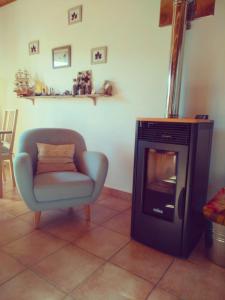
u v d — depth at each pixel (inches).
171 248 66.2
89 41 111.3
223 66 78.2
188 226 64.0
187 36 83.6
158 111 94.4
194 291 52.6
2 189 107.2
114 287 52.9
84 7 111.1
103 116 111.6
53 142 95.3
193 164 61.2
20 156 73.7
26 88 136.1
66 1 117.2
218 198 68.2
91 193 82.0
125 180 107.7
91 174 84.1
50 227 79.5
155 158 70.3
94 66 111.0
